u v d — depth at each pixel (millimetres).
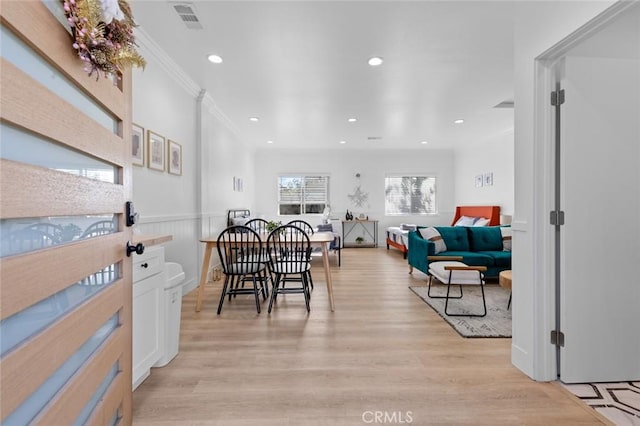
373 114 4715
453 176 7820
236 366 1911
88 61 821
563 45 1561
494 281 4098
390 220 7828
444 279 2943
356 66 3076
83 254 825
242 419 1438
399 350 2125
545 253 1722
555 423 1408
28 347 616
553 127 1709
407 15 2250
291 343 2234
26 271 609
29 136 646
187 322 2654
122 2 917
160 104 3014
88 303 850
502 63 3012
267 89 3701
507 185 5848
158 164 2967
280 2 2105
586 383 1698
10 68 569
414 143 6984
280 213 7758
